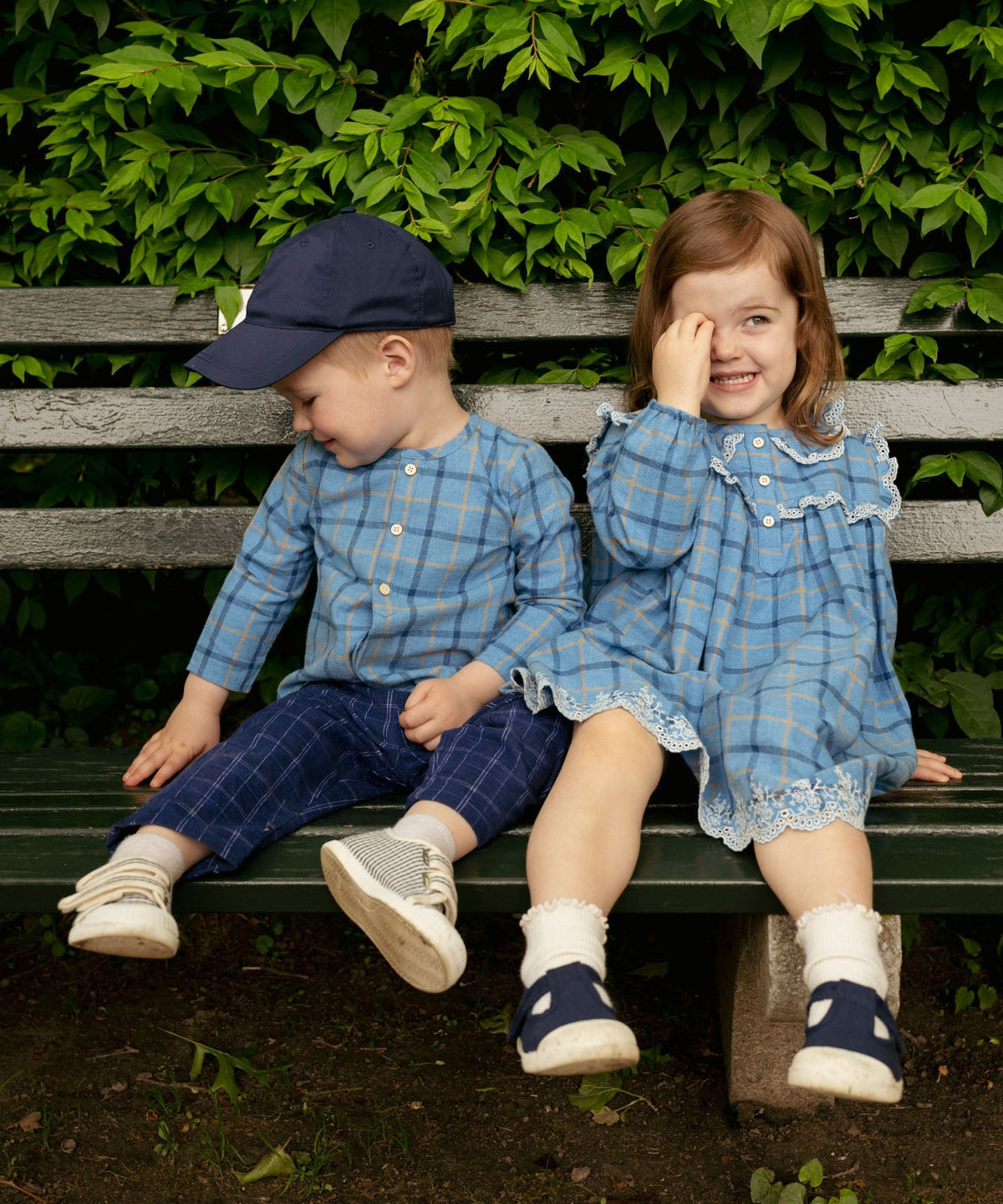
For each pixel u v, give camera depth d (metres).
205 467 2.60
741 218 1.92
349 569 1.99
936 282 2.26
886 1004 1.40
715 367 1.96
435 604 1.94
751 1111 1.96
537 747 1.77
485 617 1.97
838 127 2.42
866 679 1.80
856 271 2.49
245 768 1.68
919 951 2.50
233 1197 1.79
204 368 1.80
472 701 1.87
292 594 2.10
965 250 2.41
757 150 2.37
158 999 2.33
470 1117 2.00
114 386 2.63
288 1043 2.21
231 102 2.32
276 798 1.71
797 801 1.55
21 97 2.44
